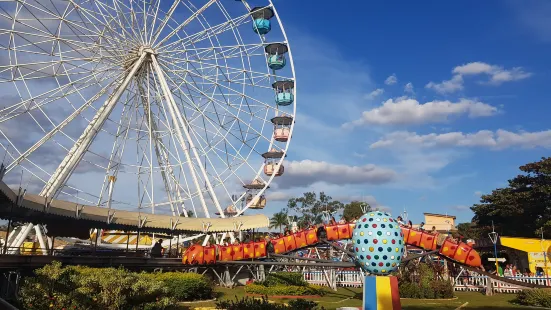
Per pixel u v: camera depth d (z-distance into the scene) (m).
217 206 37.00
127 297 14.63
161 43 38.94
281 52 43.31
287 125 42.38
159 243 33.16
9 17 30.56
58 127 32.28
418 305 21.86
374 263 13.43
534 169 54.50
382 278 13.16
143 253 35.25
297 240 24.55
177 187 38.38
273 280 27.45
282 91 43.00
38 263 21.77
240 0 43.88
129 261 27.45
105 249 39.88
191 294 23.17
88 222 28.12
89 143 33.53
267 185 39.53
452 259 21.52
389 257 13.37
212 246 27.72
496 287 28.12
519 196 52.59
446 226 64.56
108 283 14.38
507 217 55.16
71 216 25.61
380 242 13.41
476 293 27.70
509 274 30.16
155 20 38.88
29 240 40.00
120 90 35.69
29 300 14.39
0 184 16.89
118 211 30.73
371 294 13.07
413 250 27.19
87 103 34.19
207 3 39.44
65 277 15.14
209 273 32.72
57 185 31.66
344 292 27.52
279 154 41.91
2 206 21.45
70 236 29.61
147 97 38.53
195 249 27.91
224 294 26.38
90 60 35.22
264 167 41.78
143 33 38.53
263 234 46.81
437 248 21.86
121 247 48.00
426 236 21.98
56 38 32.94
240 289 29.70
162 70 38.75
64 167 32.19
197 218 35.12
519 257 38.19
